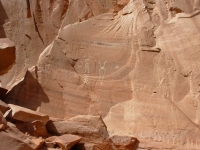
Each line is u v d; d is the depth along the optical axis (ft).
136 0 19.70
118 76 17.69
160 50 18.07
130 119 16.30
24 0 24.79
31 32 23.95
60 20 23.45
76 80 17.54
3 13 25.43
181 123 15.85
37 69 17.84
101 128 15.34
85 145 14.79
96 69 17.98
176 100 16.65
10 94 17.60
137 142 15.12
